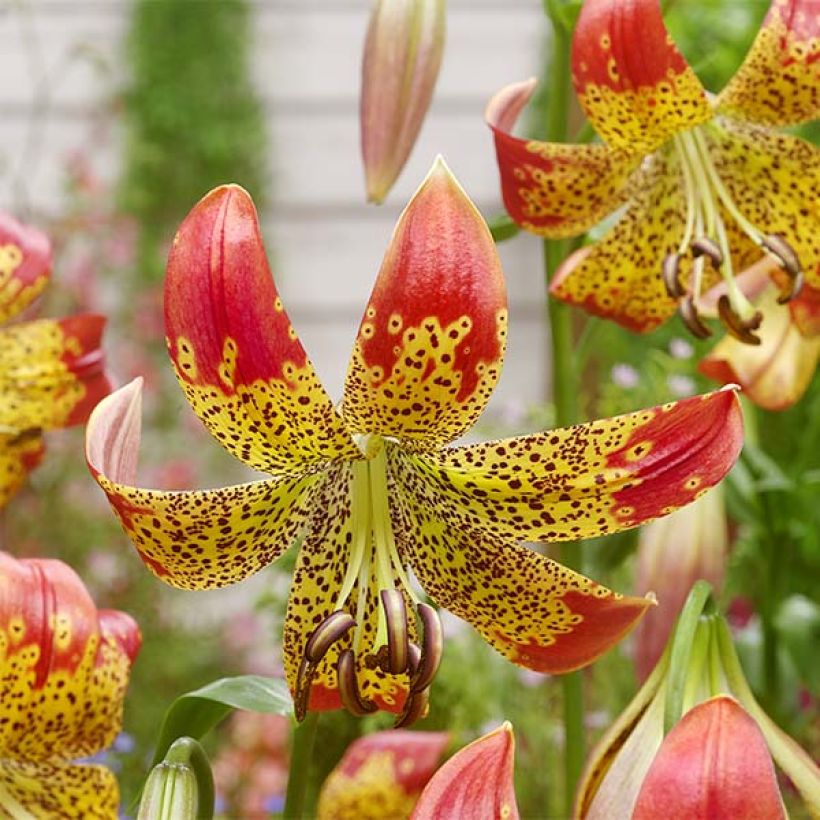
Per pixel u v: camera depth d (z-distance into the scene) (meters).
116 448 0.48
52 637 0.51
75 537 1.35
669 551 0.62
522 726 0.75
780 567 0.69
